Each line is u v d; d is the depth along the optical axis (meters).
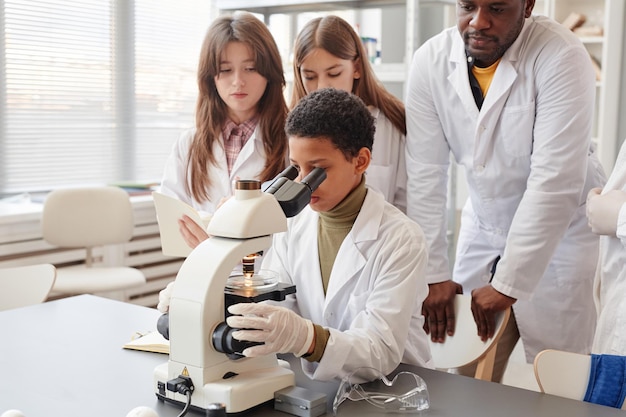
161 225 1.66
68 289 3.03
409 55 3.10
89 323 1.72
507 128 2.04
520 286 1.93
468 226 2.36
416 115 2.20
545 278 2.24
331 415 1.18
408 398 1.21
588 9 3.92
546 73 1.94
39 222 3.31
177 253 1.67
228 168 2.39
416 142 2.20
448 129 2.18
